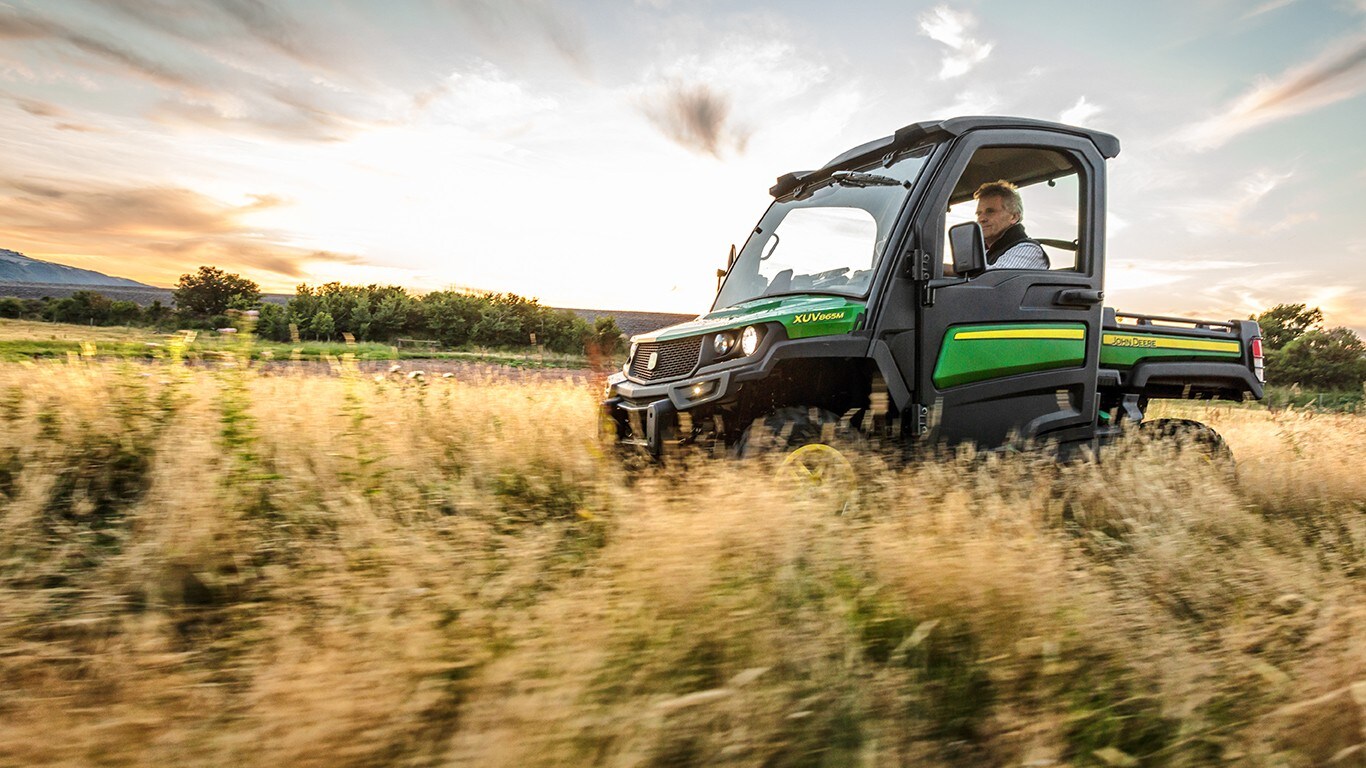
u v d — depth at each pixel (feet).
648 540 7.29
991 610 6.80
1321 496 13.83
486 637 6.11
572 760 4.58
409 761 4.69
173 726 4.97
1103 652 6.55
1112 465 12.91
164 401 13.08
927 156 13.75
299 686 4.99
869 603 6.93
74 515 10.56
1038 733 5.46
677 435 12.89
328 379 19.04
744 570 6.97
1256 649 7.02
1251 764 5.22
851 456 11.57
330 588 7.02
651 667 5.63
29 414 12.41
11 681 5.94
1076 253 14.92
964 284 13.44
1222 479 13.56
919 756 5.35
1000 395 13.76
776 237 16.47
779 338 12.31
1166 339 16.55
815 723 5.27
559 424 16.51
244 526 9.37
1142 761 5.40
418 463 13.00
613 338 82.07
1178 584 8.44
